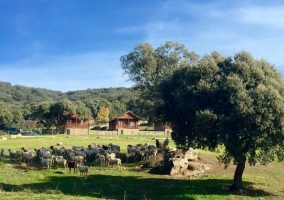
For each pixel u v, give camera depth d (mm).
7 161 40812
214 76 29969
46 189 27953
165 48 50250
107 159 40625
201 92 29578
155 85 49438
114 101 184625
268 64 31016
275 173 38719
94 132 113062
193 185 30891
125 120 117188
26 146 59812
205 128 27969
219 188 29906
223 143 27703
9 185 29000
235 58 31094
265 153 27359
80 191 28062
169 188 29531
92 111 163750
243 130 25969
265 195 28406
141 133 111188
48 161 37375
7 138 77250
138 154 45094
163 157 40844
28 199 19109
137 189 29203
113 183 31359
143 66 49688
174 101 32219
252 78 28766
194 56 49969
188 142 31516
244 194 28344
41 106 114938
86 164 41594
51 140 74000
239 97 26672
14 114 131875
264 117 25828
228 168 40344
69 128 117688
